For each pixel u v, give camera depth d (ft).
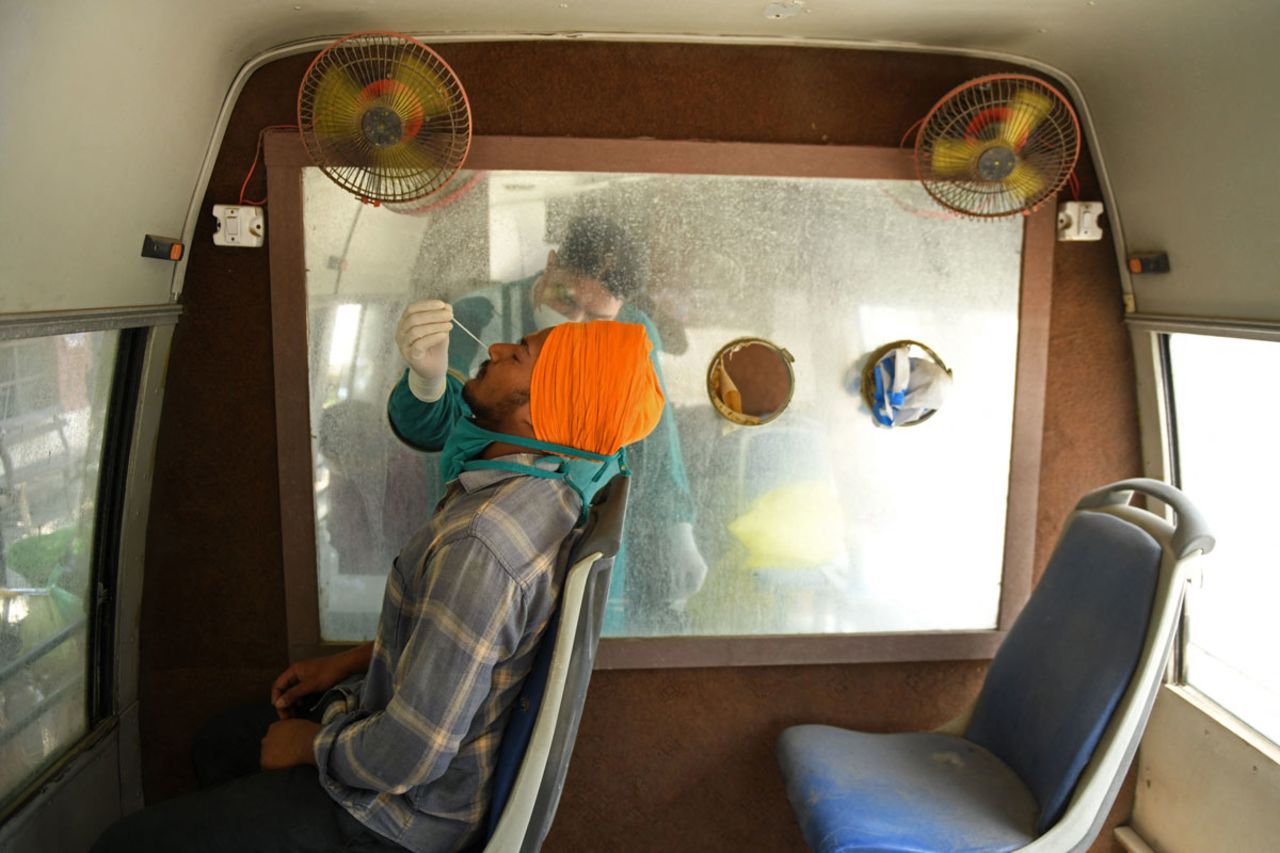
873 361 7.59
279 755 5.69
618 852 8.16
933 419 7.77
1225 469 7.41
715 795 8.13
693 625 7.83
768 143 7.34
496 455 5.53
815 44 7.27
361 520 7.49
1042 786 6.43
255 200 7.16
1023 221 7.60
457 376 6.93
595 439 5.34
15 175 4.71
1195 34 6.07
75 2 4.56
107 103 5.29
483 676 4.91
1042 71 7.56
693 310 7.45
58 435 6.29
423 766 4.88
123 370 6.89
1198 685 7.79
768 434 7.65
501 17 6.58
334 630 7.64
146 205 6.26
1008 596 8.05
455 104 6.79
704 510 7.68
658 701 7.97
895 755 7.12
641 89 7.27
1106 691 6.07
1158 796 7.92
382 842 5.36
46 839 6.26
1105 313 7.89
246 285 7.28
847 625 7.97
